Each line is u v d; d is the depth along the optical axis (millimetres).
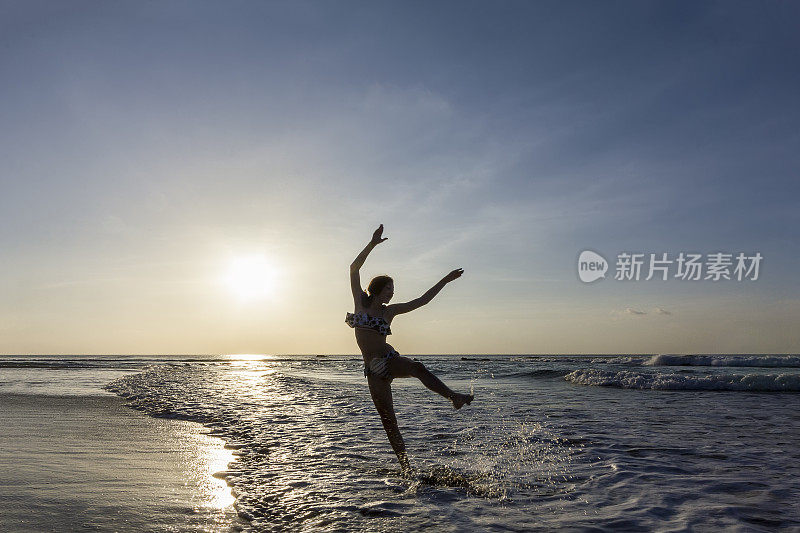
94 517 3279
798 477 4352
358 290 4703
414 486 4074
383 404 4492
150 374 20719
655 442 5953
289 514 3379
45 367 30797
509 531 3018
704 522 3188
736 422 7621
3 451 5527
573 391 13383
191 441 6176
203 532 3041
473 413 8656
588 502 3635
